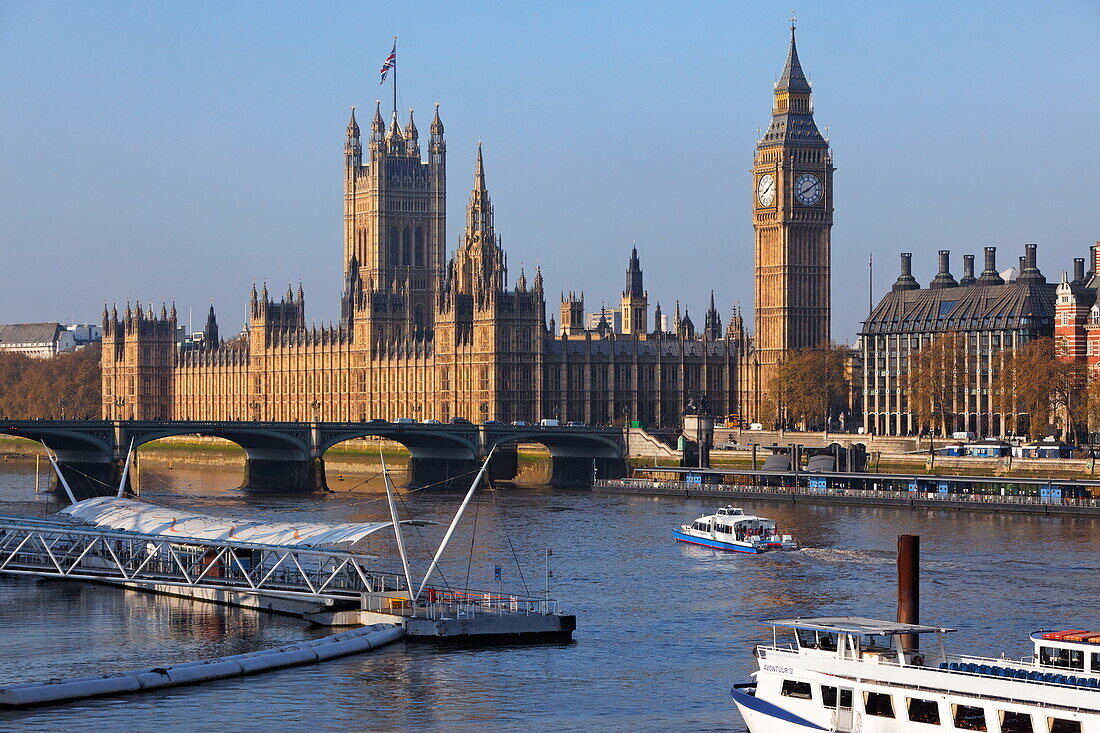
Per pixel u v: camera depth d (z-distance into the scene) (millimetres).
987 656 175125
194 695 158125
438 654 175625
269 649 172250
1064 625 193750
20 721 149125
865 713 140500
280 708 154625
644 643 183375
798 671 144250
